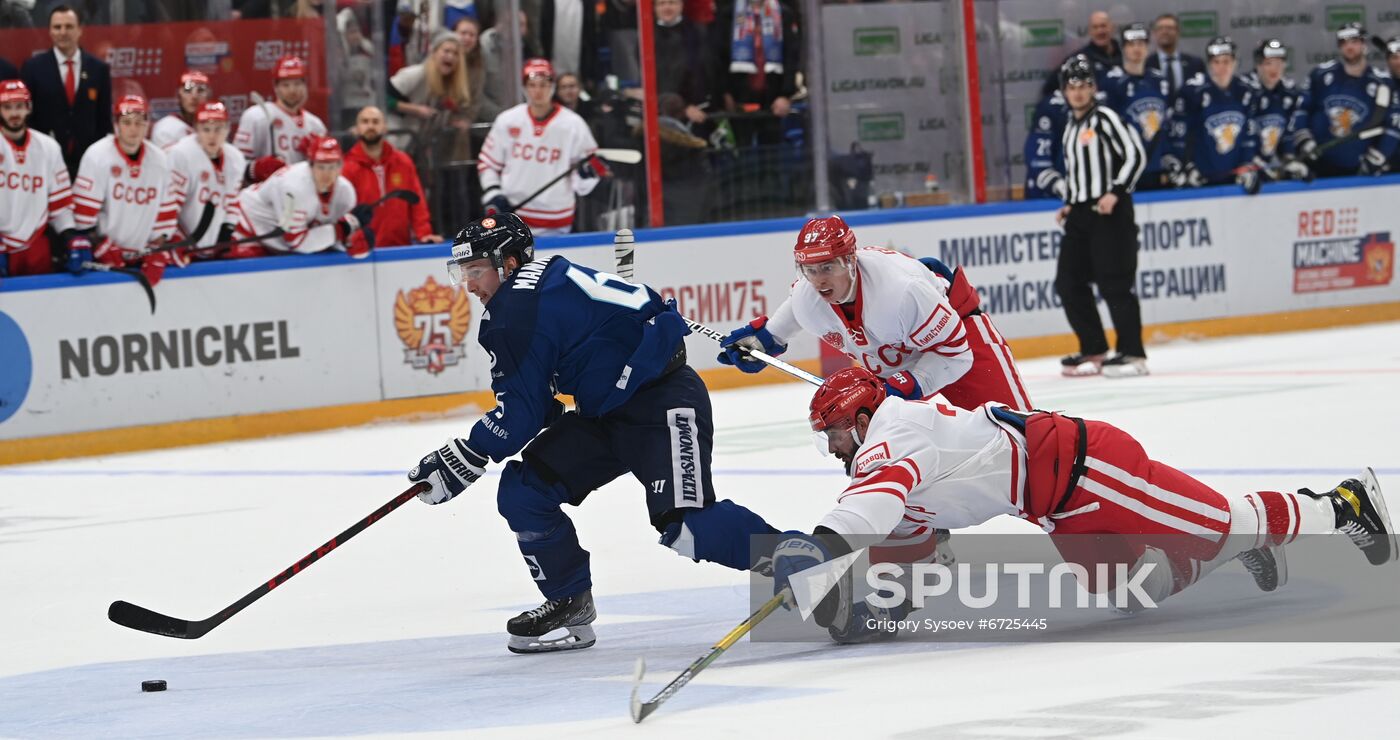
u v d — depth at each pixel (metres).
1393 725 9.20
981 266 36.50
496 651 13.62
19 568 18.86
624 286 13.34
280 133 31.02
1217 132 38.50
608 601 15.35
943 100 36.69
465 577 17.11
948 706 10.20
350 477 24.75
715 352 34.12
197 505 22.84
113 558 19.20
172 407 29.44
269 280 30.14
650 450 13.08
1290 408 26.27
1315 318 39.91
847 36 35.50
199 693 12.52
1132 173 32.16
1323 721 9.34
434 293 31.62
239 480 25.05
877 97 36.00
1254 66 39.88
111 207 28.83
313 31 31.91
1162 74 38.03
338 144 30.36
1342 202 40.06
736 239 34.34
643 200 34.03
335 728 10.92
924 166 36.69
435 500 13.31
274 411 30.27
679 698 11.08
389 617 15.37
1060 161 33.03
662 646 13.23
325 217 30.55
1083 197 32.31
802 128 35.34
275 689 12.49
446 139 32.81
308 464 26.41
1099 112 32.16
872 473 11.99
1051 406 28.19
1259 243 39.12
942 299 14.63
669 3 33.62
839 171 35.78
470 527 20.11
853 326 14.88
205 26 31.27
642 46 33.69
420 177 32.72
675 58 33.97
